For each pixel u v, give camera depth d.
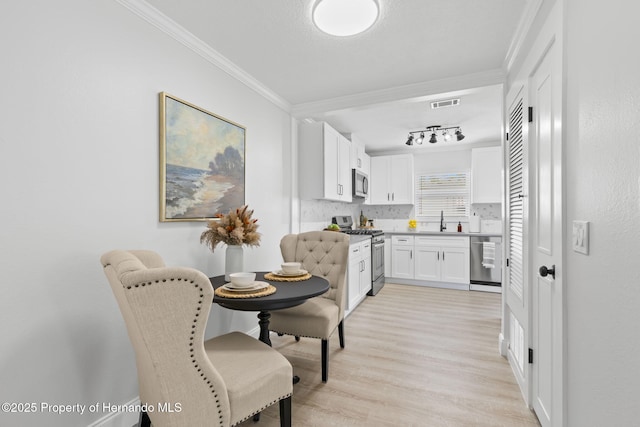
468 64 2.40
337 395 1.89
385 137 4.67
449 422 1.64
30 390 1.24
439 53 2.24
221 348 1.49
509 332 2.37
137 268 0.93
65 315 1.35
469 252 4.55
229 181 2.36
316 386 1.99
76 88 1.40
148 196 1.75
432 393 1.91
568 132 1.18
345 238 2.51
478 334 2.85
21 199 1.21
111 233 1.54
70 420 1.37
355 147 4.55
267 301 1.53
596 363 0.97
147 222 1.74
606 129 0.90
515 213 2.09
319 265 2.56
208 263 2.19
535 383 1.67
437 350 2.52
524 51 1.91
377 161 5.50
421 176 5.48
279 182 3.12
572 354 1.15
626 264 0.81
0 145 1.15
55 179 1.32
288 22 1.88
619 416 0.84
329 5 1.72
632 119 0.77
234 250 1.98
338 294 2.45
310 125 3.47
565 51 1.20
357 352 2.48
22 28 1.21
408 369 2.21
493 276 4.41
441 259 4.70
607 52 0.90
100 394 1.48
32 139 1.24
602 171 0.93
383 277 4.82
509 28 1.93
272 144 3.01
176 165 1.90
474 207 5.14
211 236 1.97
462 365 2.26
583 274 1.06
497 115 3.66
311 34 2.00
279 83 2.75
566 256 1.20
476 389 1.95
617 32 0.84
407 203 5.29
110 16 1.55
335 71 2.52
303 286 1.85
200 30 1.96
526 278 1.79
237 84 2.50
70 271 1.37
